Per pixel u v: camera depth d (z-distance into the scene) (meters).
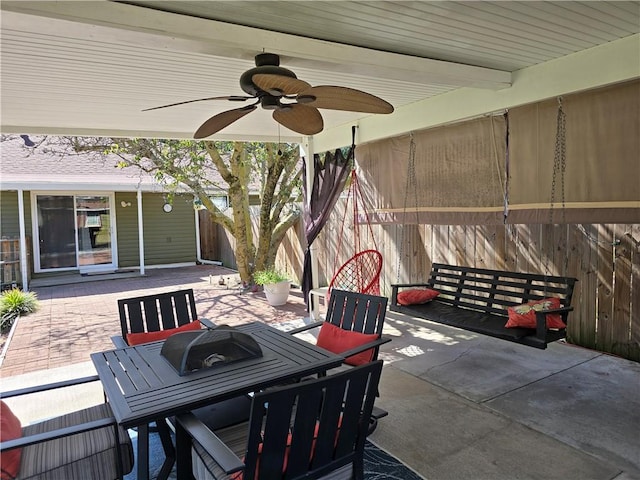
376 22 2.47
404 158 4.80
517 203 3.76
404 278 6.19
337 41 2.76
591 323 4.26
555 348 4.32
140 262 10.32
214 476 1.75
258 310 6.55
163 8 2.19
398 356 4.23
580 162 3.32
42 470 1.80
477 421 2.90
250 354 2.45
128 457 1.98
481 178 4.05
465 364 3.96
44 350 4.91
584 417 2.92
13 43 2.54
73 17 1.99
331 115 4.94
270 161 7.43
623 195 3.11
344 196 7.11
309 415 1.65
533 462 2.43
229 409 2.52
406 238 6.11
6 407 2.00
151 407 1.85
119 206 11.07
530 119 3.62
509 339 3.34
